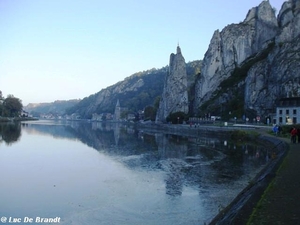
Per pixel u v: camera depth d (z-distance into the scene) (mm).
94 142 66062
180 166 34812
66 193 23547
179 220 17672
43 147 53438
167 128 127500
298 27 119938
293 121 78312
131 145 59812
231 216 11812
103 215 18766
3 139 67125
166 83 181375
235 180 27062
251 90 107938
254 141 59594
